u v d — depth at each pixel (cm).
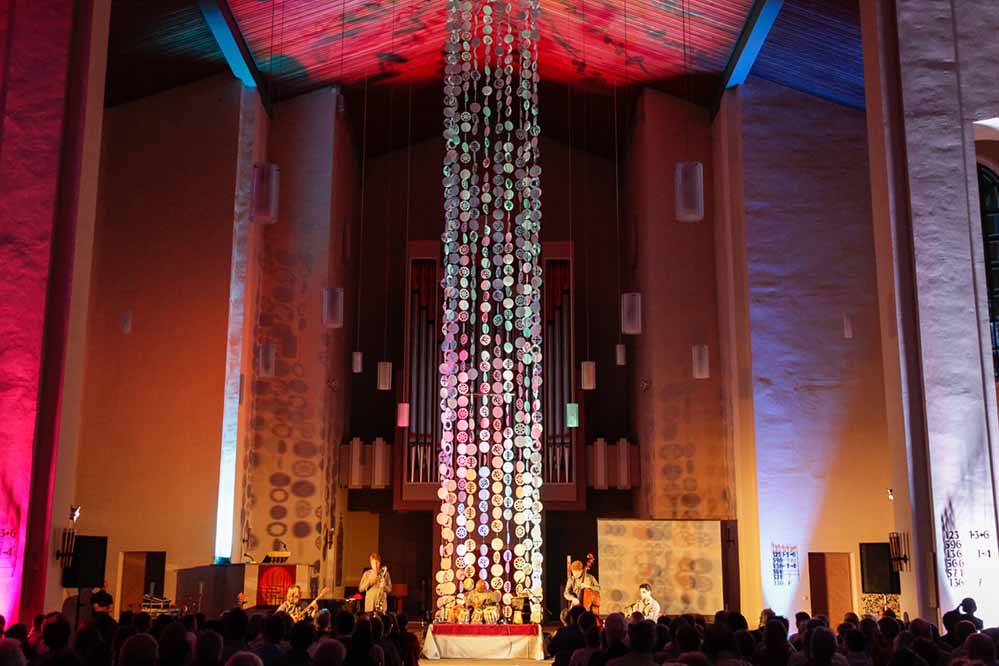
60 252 975
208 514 1362
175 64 1408
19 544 912
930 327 992
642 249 1691
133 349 1402
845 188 1472
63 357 955
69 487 968
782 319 1442
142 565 1375
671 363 1606
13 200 972
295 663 525
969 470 971
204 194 1441
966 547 959
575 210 1998
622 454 1748
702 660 459
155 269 1421
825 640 475
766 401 1422
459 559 1226
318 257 1591
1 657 381
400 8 1425
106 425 1384
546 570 1877
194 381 1395
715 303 1619
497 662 1198
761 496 1399
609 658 511
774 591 1378
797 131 1489
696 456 1584
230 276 1421
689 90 1625
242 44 1388
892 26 1054
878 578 1193
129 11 1234
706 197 1641
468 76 1248
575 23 1507
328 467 1612
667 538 1498
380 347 1936
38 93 992
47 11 1009
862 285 1447
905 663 453
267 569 1420
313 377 1564
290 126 1628
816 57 1367
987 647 487
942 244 1005
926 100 1027
